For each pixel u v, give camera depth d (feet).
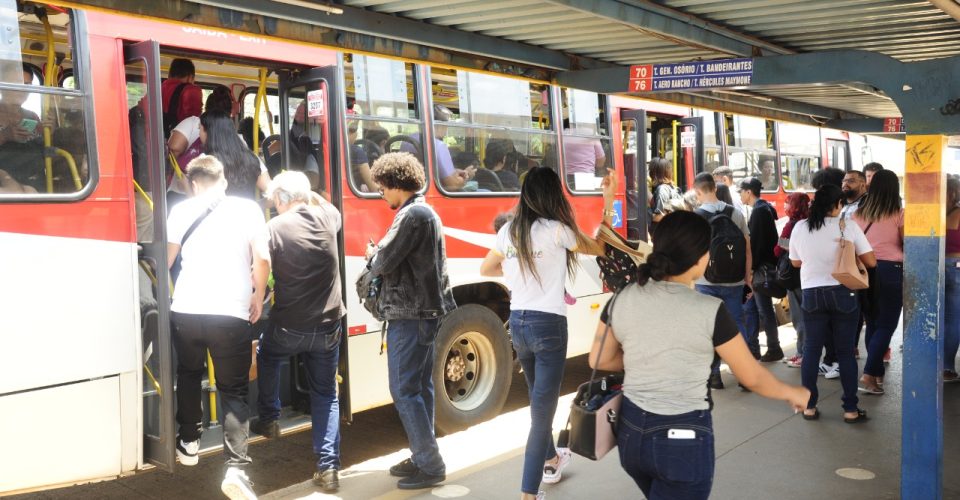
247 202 15.52
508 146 23.18
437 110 21.09
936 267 14.21
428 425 16.49
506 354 22.62
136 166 15.43
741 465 17.42
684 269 10.25
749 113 29.43
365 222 19.19
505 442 20.01
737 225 22.84
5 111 13.85
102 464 14.83
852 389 20.20
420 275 15.92
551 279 14.55
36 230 13.99
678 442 9.77
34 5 14.44
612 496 16.02
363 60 19.39
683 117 33.83
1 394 13.64
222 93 18.38
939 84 13.98
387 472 17.83
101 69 14.87
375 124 19.54
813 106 31.63
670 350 9.92
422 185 16.19
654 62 20.99
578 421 10.40
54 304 14.17
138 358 15.20
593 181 26.61
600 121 27.20
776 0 14.55
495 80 22.77
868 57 14.96
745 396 22.97
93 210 14.62
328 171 18.12
